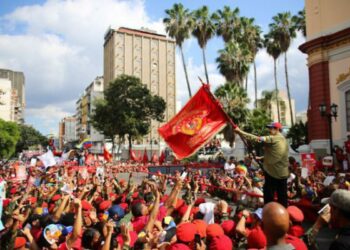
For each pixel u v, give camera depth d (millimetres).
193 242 4328
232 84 37250
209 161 31469
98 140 87438
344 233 2943
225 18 45281
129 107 51531
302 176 13766
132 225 5766
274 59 47156
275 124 6066
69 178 13633
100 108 52219
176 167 26141
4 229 6156
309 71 23266
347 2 20562
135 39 89688
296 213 4613
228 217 6312
